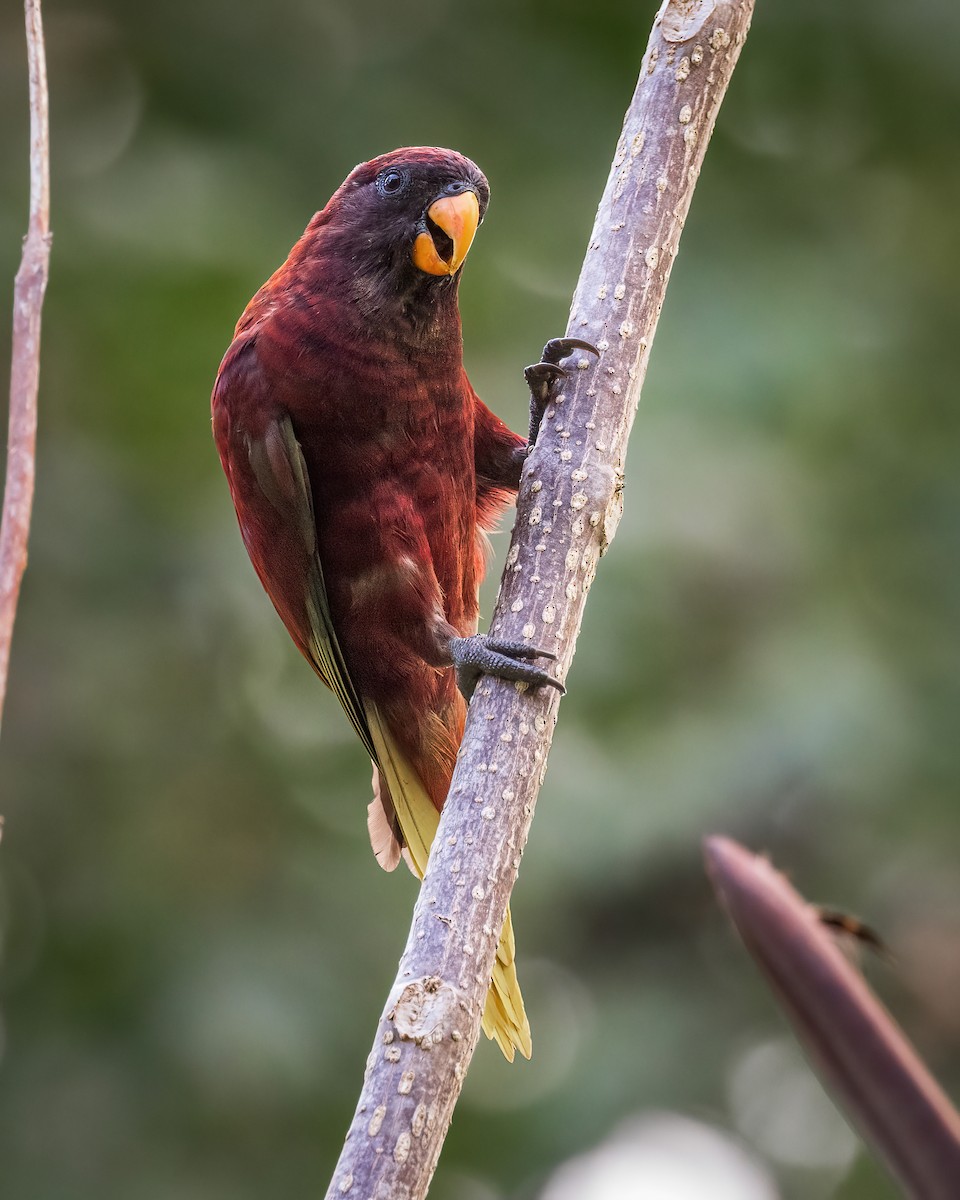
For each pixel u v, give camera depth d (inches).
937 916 464.1
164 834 487.2
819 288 538.3
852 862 467.8
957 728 474.9
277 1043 451.8
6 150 541.6
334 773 496.4
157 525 496.1
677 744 464.1
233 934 473.7
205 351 497.4
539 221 549.3
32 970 480.4
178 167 535.8
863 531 503.5
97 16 568.1
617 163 195.9
